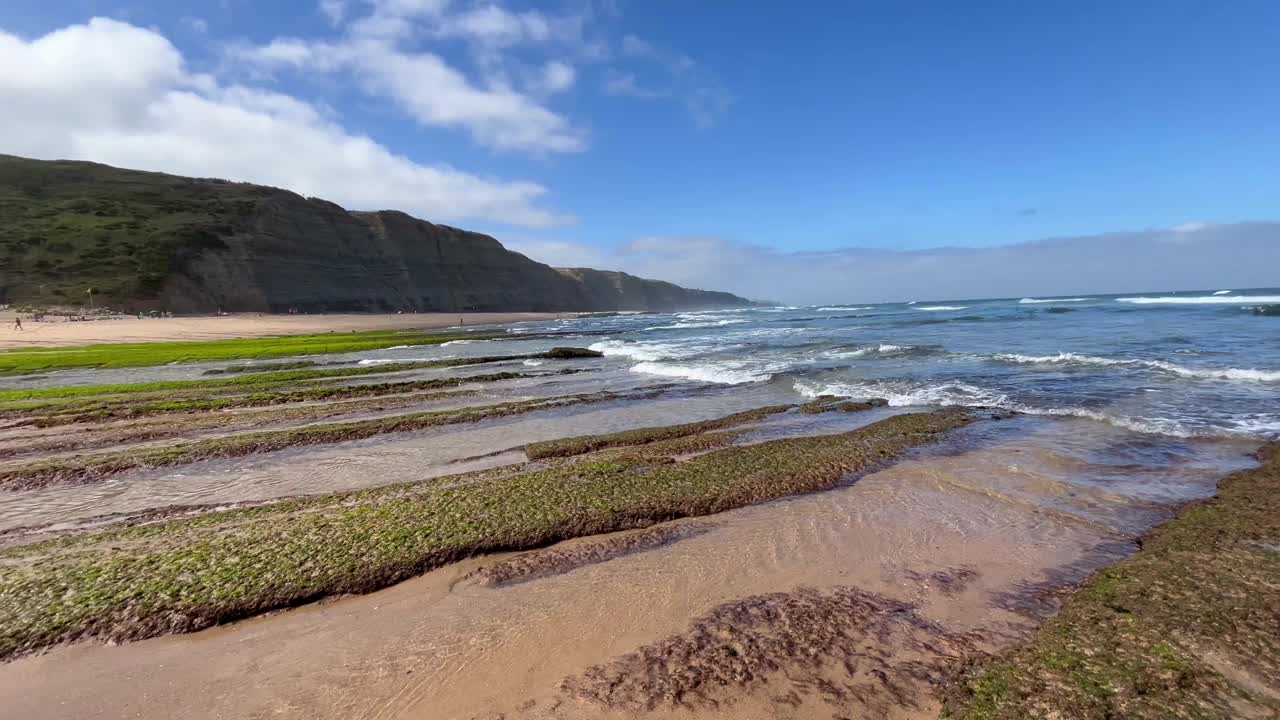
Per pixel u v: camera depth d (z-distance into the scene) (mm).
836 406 14977
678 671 4469
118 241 89000
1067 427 12031
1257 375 15953
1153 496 8047
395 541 6996
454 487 9320
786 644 4785
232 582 6086
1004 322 47500
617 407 16578
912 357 24625
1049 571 6031
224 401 18906
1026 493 8422
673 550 6906
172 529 7816
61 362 32156
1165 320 40969
